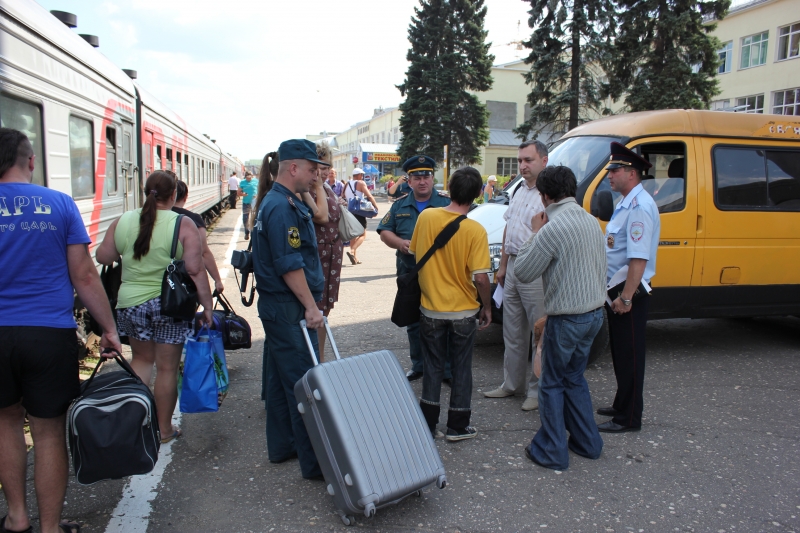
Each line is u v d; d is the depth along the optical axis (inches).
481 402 184.9
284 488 133.2
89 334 248.7
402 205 196.1
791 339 263.3
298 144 129.3
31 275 100.9
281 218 126.3
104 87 287.9
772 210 229.6
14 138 101.9
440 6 1567.4
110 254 146.5
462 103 1577.3
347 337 257.1
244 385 200.1
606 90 931.3
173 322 146.4
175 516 121.5
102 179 283.0
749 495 132.0
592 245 137.8
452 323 149.0
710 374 214.1
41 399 102.7
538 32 932.0
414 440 117.6
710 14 991.6
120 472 105.7
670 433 163.9
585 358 146.7
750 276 228.8
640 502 128.6
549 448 143.7
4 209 99.0
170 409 154.4
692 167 220.1
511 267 178.2
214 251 511.8
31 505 125.0
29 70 197.2
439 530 117.3
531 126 967.0
